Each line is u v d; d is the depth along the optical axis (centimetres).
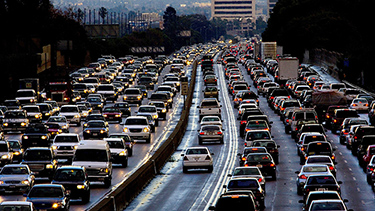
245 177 8200
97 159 9800
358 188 9912
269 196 9188
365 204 8588
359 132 13562
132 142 13462
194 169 12225
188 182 10712
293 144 15250
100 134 14725
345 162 12731
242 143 15788
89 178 9638
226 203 5912
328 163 9925
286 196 9150
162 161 12650
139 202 9000
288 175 11125
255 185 7862
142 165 11038
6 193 8881
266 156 10569
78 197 8406
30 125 13812
